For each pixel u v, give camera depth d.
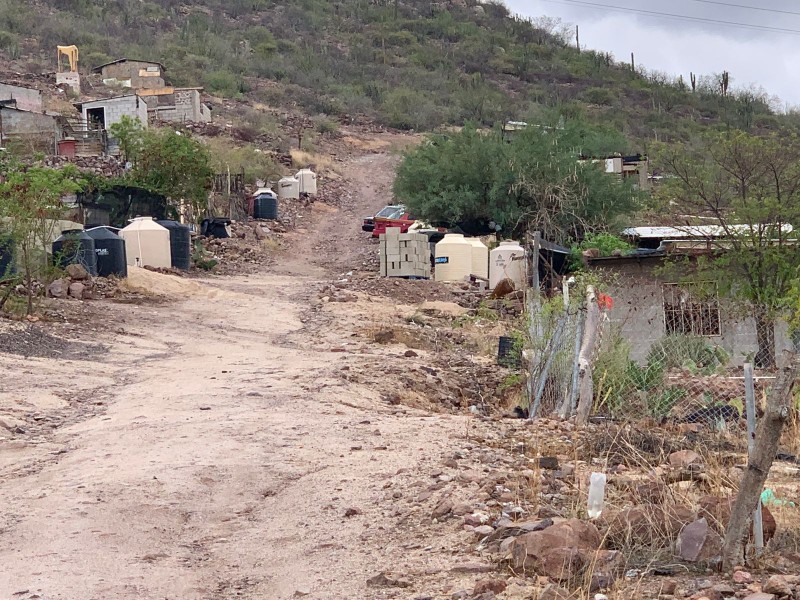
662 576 6.41
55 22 101.19
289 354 19.73
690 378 13.06
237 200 47.94
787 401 6.35
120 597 6.65
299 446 10.80
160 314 24.84
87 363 17.86
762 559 6.64
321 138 78.00
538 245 26.58
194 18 117.62
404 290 30.97
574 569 6.39
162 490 9.27
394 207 47.88
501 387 16.77
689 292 18.97
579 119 48.84
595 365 12.91
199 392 14.73
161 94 70.31
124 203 36.66
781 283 20.44
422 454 10.11
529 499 8.12
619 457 9.86
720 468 8.75
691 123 99.00
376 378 16.28
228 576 7.12
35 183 23.53
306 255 42.25
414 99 96.25
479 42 129.25
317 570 7.00
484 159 42.16
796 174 24.75
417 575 6.66
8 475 10.27
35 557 7.57
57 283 25.47
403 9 141.88
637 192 40.56
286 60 108.56
